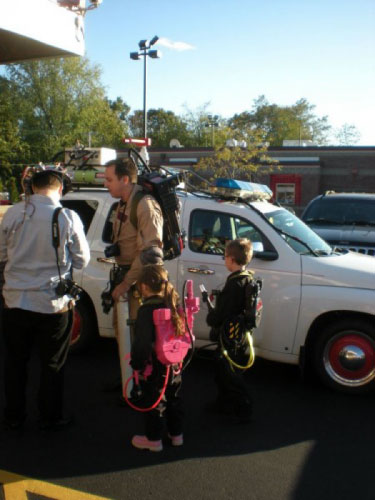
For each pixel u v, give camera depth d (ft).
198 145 230.68
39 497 11.26
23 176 16.61
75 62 147.33
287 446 13.66
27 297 13.12
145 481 11.91
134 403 13.33
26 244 13.07
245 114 271.28
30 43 17.51
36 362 19.31
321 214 33.06
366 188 122.72
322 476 12.27
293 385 17.87
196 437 14.05
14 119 145.79
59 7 15.89
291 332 17.06
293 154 124.98
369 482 12.07
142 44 71.97
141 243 14.10
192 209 18.52
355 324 16.62
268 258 17.28
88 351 20.27
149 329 12.23
